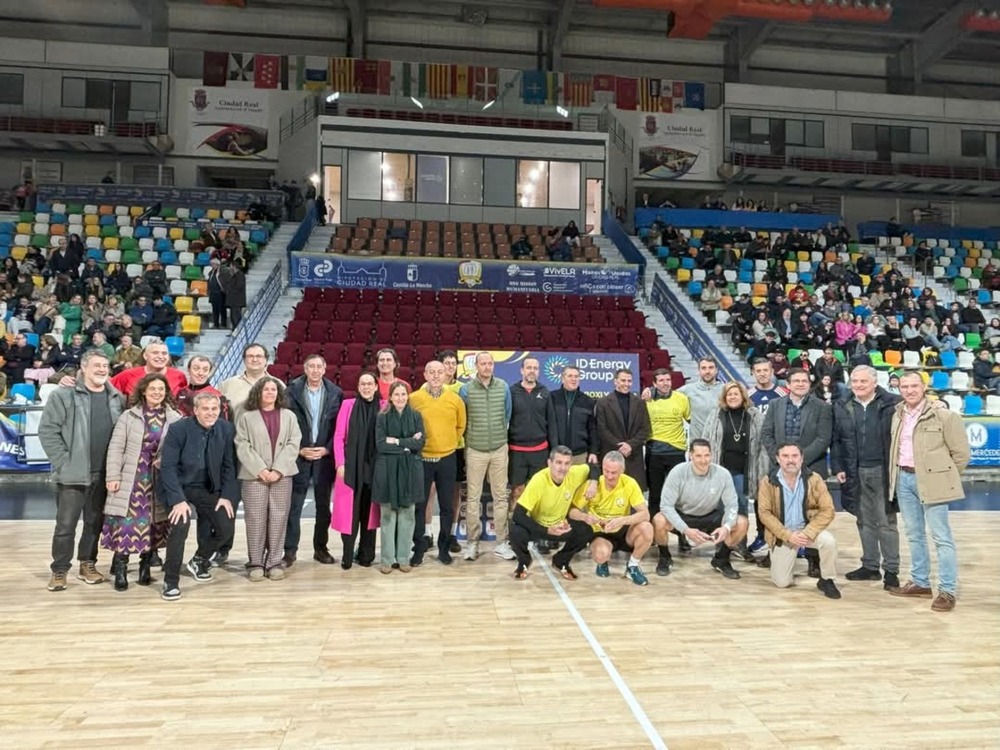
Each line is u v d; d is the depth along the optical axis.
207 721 2.62
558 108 20.72
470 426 5.32
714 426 5.47
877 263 18.30
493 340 12.48
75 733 2.52
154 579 4.65
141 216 16.39
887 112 22.97
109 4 21.47
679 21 20.69
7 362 9.81
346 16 21.91
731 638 3.61
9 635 3.54
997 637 3.65
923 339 13.15
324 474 5.14
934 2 21.11
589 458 5.28
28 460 8.69
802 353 11.59
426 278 14.05
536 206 20.31
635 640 3.56
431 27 22.30
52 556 4.78
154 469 4.41
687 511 5.04
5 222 16.28
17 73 20.36
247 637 3.54
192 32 21.69
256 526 4.65
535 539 4.86
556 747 2.45
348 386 10.61
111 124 20.36
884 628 3.79
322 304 12.98
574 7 21.62
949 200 24.06
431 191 19.92
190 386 4.93
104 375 4.46
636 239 19.00
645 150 21.92
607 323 13.57
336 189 19.62
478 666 3.19
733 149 22.30
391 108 20.00
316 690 2.91
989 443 10.34
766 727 2.61
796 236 18.12
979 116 23.36
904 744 2.49
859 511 4.88
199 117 20.70
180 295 13.41
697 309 14.69
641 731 2.57
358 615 3.92
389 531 4.89
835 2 19.33
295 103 20.83
